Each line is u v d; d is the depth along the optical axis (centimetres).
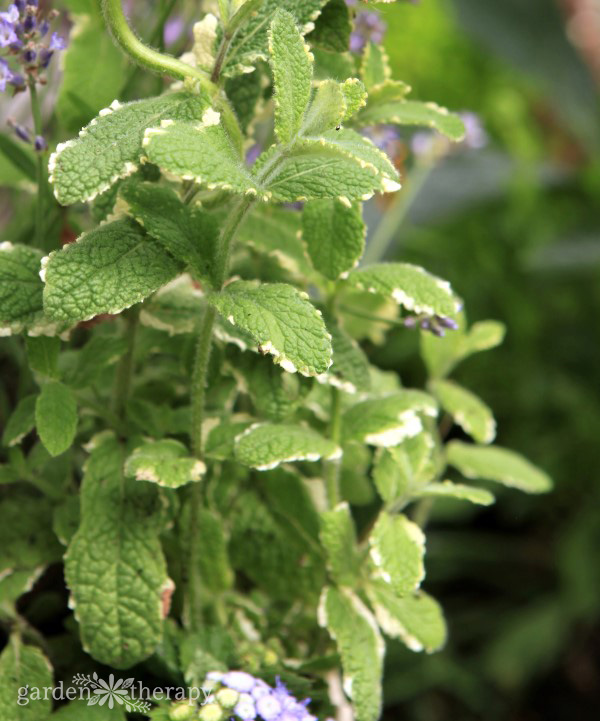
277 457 51
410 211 102
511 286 109
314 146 47
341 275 52
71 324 50
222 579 54
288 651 56
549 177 115
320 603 53
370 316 54
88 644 51
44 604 55
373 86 53
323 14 51
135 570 51
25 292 50
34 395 52
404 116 53
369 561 54
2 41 50
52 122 61
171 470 50
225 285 49
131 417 53
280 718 49
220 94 49
